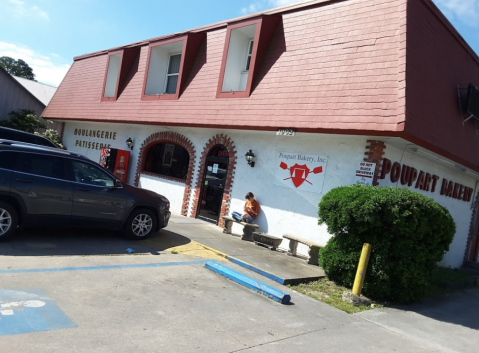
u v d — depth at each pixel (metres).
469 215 13.95
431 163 10.64
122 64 15.46
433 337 5.52
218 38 12.55
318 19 10.16
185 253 7.85
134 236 8.20
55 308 4.39
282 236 9.36
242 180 11.10
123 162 14.98
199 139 12.61
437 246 7.16
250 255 8.44
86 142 17.81
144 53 15.07
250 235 10.25
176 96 12.87
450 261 12.82
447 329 6.04
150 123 13.18
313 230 9.34
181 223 11.12
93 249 7.16
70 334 3.85
